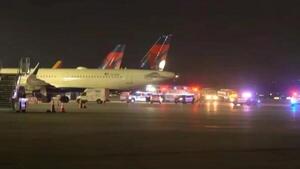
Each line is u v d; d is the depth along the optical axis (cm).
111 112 8000
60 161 2562
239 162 2580
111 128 4628
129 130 4444
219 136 3988
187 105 13212
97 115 6925
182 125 5172
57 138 3681
